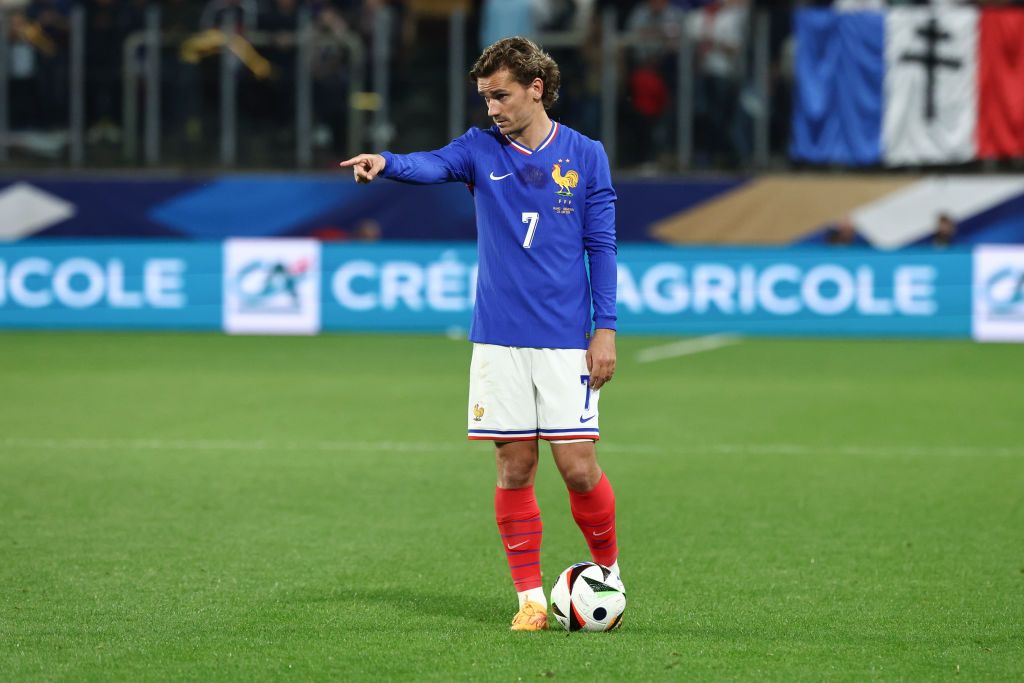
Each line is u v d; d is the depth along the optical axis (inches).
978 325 2397.9
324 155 2716.5
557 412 719.1
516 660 669.3
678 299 2432.3
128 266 2468.0
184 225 2620.6
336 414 1579.7
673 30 2664.9
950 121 2603.3
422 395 1740.9
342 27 2694.4
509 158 716.7
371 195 2605.8
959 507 1089.4
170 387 1800.0
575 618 722.8
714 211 2591.0
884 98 2613.2
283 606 776.3
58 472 1216.8
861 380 1913.1
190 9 2709.2
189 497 1110.4
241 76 2682.1
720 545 952.3
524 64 701.9
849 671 656.4
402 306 2456.9
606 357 718.5
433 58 2827.3
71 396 1712.6
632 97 2674.7
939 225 2508.6
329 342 2336.4
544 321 714.2
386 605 780.6
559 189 713.6
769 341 2390.5
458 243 2522.1
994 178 2544.3
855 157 2628.0
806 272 2417.6
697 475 1225.4
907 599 803.4
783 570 878.4
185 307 2468.0
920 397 1752.0
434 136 2741.1
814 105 2630.4
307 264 2458.2
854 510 1077.1
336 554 914.7
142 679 639.8
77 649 688.4
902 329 2409.0
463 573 864.3
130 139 2714.1
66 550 917.8
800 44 2625.5
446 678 639.8
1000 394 1784.0
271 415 1568.7
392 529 996.6
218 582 832.3
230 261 2460.6
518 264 714.2
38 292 2468.0
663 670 653.9
